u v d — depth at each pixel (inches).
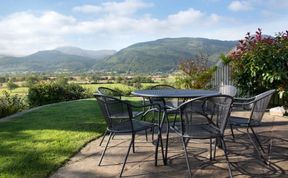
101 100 134.2
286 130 193.3
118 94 200.5
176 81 371.6
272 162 134.9
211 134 118.0
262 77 264.1
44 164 132.0
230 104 116.5
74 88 441.1
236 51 287.9
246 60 273.6
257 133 185.8
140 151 152.7
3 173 121.6
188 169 118.2
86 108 293.0
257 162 135.3
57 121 226.2
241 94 279.3
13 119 237.5
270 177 118.8
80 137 177.3
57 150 152.2
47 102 400.5
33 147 157.6
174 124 139.3
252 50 272.7
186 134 118.6
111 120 135.7
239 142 166.9
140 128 133.0
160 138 137.1
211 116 127.1
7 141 169.5
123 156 145.3
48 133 187.8
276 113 245.1
